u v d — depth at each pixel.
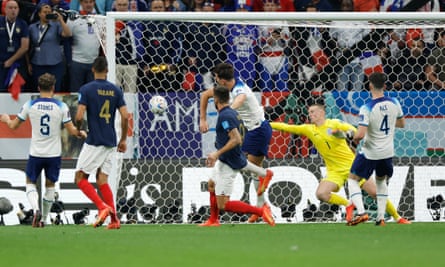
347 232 40.31
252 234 39.03
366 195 50.56
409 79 56.06
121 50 54.81
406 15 51.28
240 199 50.44
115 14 50.50
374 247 31.77
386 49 56.09
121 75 54.03
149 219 50.28
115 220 43.78
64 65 57.84
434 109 53.84
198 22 54.97
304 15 50.91
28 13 59.94
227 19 51.16
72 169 50.25
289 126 48.06
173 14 50.59
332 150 47.88
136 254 29.30
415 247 31.77
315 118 47.88
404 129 53.47
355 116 53.84
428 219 51.66
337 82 55.81
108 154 43.22
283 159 51.22
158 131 52.84
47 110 44.38
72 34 57.53
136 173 50.38
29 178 45.25
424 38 56.19
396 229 42.62
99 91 42.56
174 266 25.52
